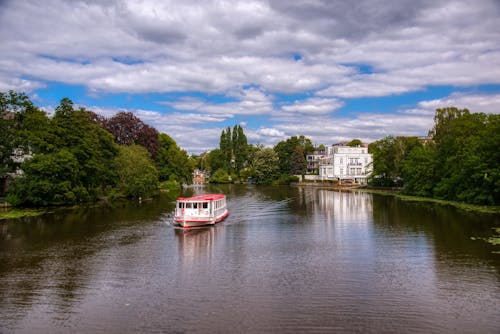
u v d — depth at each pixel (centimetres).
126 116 9381
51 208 5456
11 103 5312
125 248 3038
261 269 2416
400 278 2192
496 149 5456
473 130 6656
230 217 4981
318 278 2211
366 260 2609
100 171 6200
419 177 7750
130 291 2008
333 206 6197
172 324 1603
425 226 3931
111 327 1580
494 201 5469
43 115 5722
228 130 18525
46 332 1542
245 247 3078
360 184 12438
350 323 1602
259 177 15262
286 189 11400
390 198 7525
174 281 2175
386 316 1667
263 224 4331
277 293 1961
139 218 4653
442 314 1681
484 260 2544
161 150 10800
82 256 2767
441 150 7275
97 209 5550
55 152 5388
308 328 1558
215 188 12044
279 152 15575
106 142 6881
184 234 3666
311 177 15188
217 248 3044
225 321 1625
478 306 1767
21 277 2256
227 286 2078
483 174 5412
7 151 5300
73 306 1805
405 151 9700
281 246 3106
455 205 5772
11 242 3231
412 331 1527
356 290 1997
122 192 7281
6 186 6016
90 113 8744
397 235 3484
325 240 3331
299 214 5222
